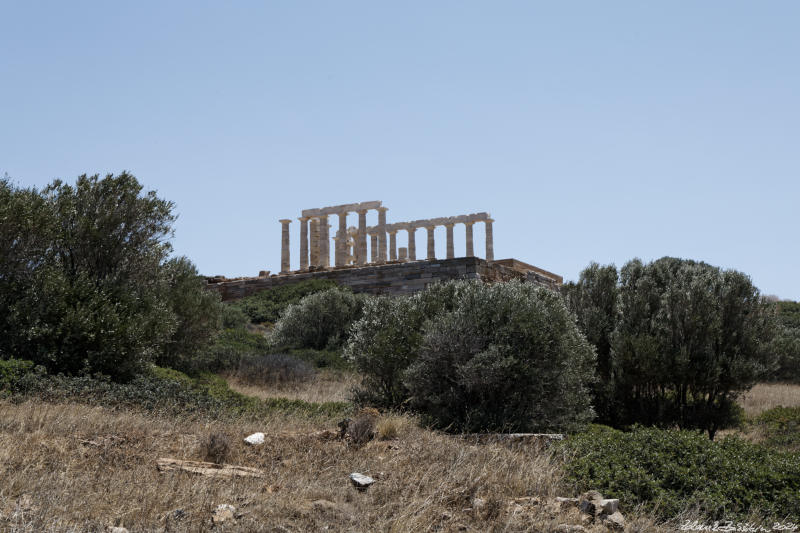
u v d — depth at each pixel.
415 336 17.22
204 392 17.36
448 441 11.44
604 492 8.47
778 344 22.12
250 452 10.13
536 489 8.65
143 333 17.66
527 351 14.83
